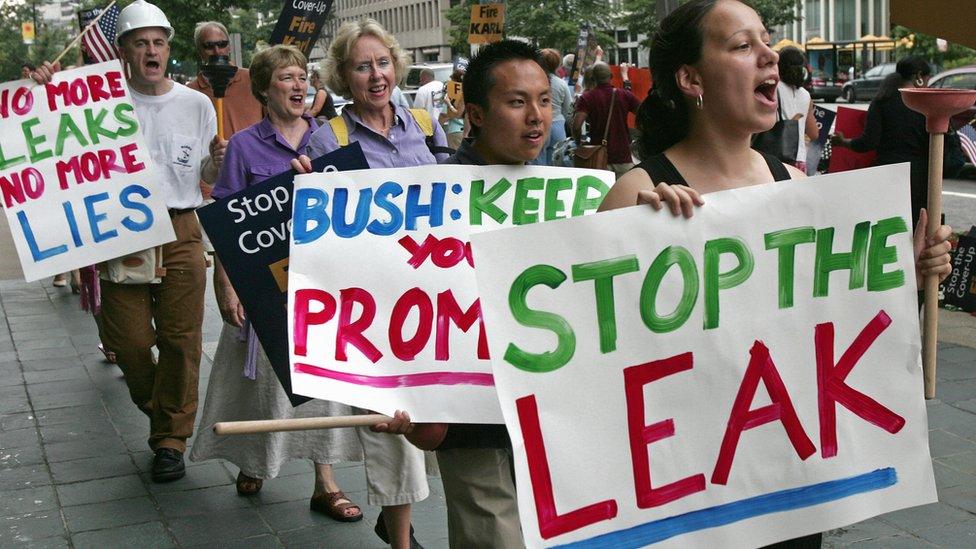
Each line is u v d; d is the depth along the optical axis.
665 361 2.22
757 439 2.27
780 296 2.29
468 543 2.85
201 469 4.96
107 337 4.95
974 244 7.18
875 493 2.34
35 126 4.77
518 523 2.86
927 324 2.42
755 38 2.24
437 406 2.72
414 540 3.99
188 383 4.90
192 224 4.94
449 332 2.79
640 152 2.51
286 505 4.52
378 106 3.89
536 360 2.15
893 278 2.36
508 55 2.93
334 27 72.00
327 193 2.87
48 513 4.46
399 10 81.12
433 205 2.93
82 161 4.79
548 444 2.14
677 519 2.21
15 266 11.01
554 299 2.16
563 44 41.72
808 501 2.30
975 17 4.94
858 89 37.31
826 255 2.31
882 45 47.28
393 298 2.82
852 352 2.34
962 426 5.26
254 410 4.29
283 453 4.34
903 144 7.33
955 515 4.26
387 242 2.87
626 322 2.20
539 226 2.15
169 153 4.91
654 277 2.21
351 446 4.32
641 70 17.16
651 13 41.88
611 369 2.19
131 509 4.50
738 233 2.26
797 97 8.61
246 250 3.34
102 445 5.31
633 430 2.19
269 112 4.34
